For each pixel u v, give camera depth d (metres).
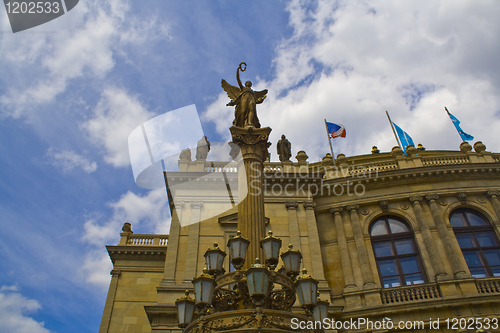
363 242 26.08
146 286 29.33
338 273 25.48
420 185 28.27
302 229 26.19
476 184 27.86
